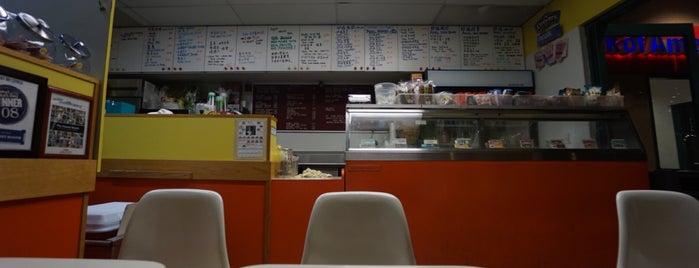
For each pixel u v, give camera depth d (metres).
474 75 3.63
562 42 3.14
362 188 2.06
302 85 4.11
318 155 3.93
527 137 2.31
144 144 2.12
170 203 1.23
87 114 1.24
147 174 2.08
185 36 3.81
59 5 1.34
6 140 0.94
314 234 1.14
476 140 2.25
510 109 2.25
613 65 3.17
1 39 1.03
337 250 1.12
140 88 3.71
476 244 2.05
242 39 3.81
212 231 1.20
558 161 2.12
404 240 1.13
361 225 1.15
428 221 2.06
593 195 2.10
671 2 3.12
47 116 1.07
